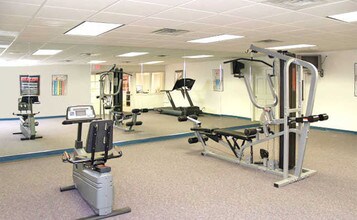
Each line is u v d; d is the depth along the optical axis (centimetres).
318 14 362
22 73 774
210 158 529
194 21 396
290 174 418
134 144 654
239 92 870
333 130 785
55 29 438
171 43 618
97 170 302
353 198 340
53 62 764
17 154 533
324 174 428
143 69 873
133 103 881
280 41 599
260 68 814
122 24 410
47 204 330
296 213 303
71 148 581
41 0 285
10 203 333
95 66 808
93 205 304
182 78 864
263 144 628
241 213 305
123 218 296
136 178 418
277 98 430
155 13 346
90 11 331
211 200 339
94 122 295
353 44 645
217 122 866
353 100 740
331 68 777
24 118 709
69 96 767
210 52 782
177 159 523
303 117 372
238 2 304
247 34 510
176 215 302
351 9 337
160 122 868
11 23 391
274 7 326
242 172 443
